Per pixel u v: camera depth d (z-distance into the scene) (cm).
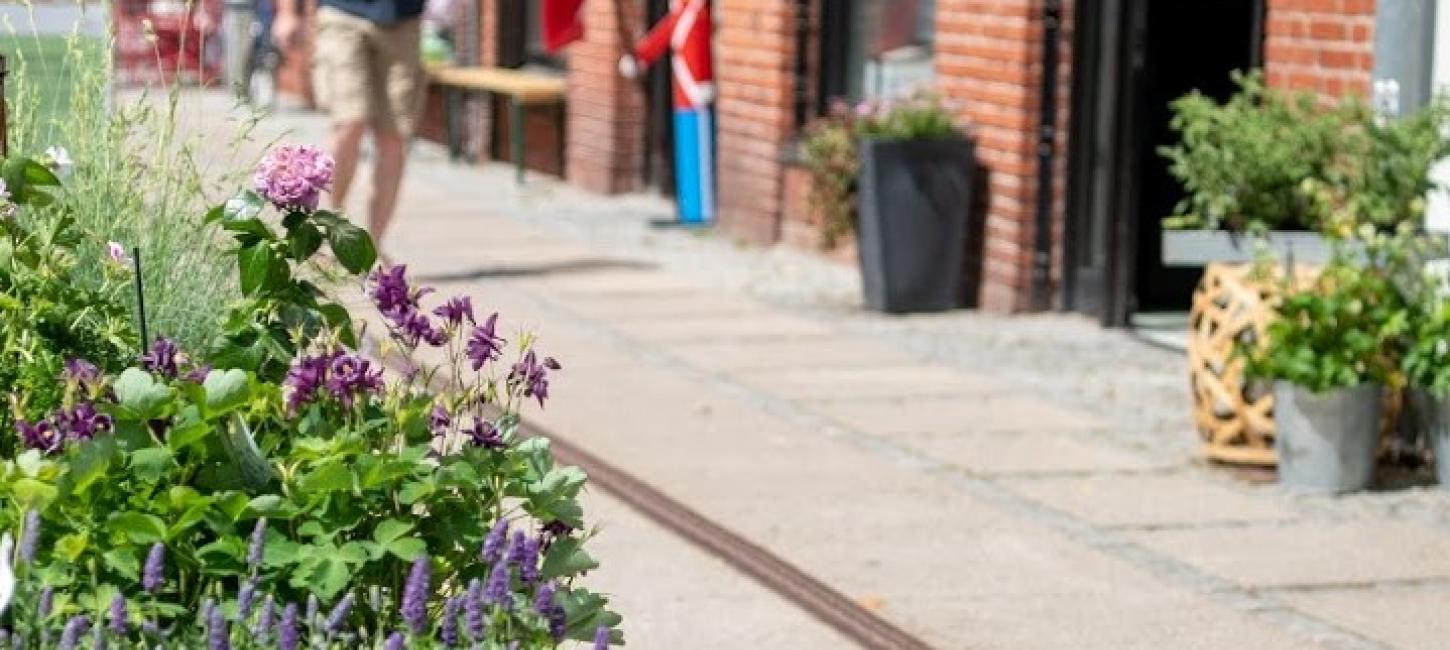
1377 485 1048
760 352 1369
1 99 663
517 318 1460
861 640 796
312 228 558
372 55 1564
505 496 522
